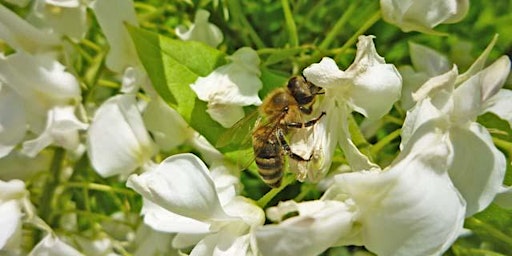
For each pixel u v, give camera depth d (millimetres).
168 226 103
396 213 92
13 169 124
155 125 119
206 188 99
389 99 100
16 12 129
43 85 120
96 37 130
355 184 94
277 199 118
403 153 95
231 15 131
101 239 125
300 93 105
